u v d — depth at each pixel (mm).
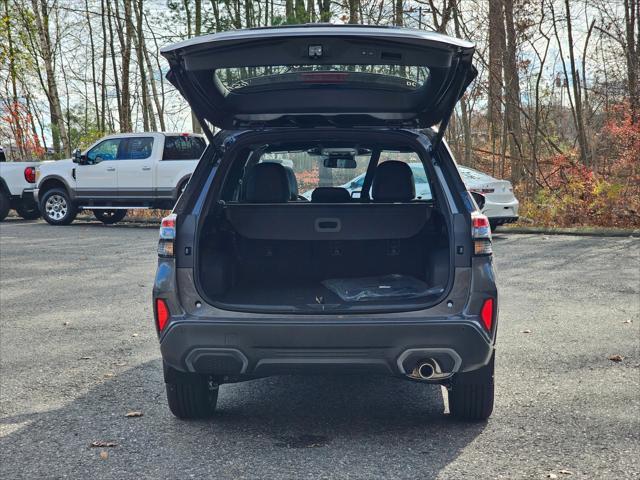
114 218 21828
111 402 5504
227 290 4918
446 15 22625
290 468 4172
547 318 8234
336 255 5520
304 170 6293
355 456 4352
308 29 4176
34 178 21969
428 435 4707
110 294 9992
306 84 4758
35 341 7465
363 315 4387
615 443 4504
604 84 22547
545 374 6070
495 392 5613
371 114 4930
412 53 4219
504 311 8633
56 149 28656
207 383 4922
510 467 4145
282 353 4387
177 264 4582
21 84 30734
